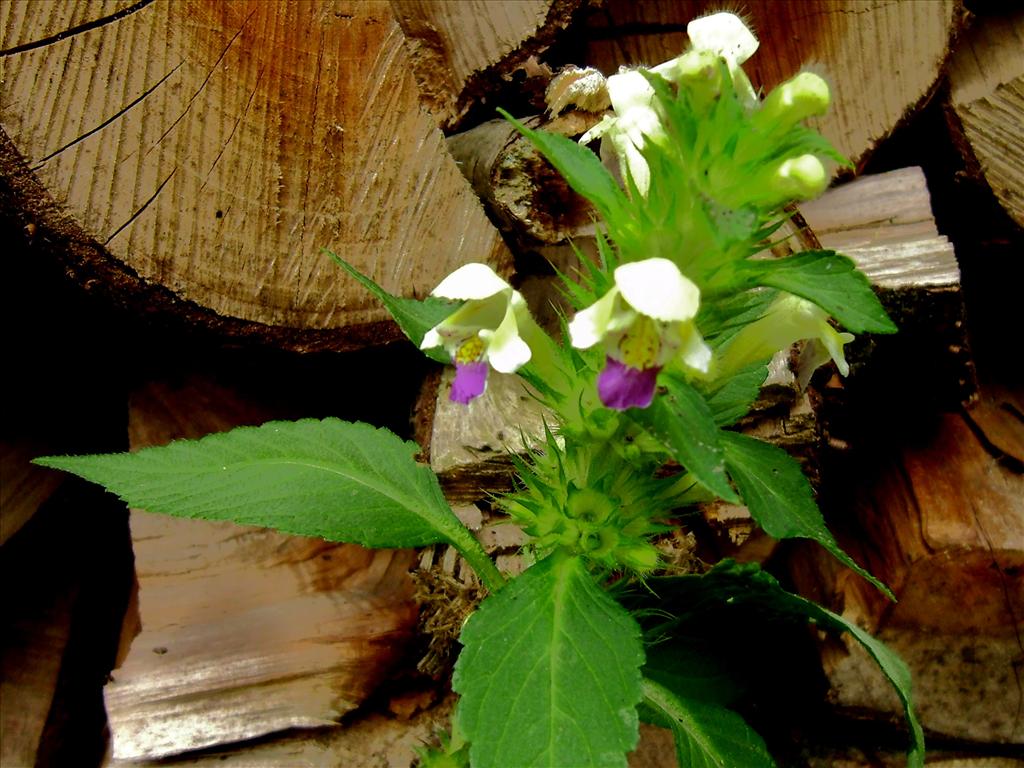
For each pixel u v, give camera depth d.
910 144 0.32
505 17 0.25
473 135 0.26
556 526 0.16
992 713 0.25
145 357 0.31
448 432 0.24
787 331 0.16
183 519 0.27
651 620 0.20
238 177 0.22
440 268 0.25
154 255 0.22
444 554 0.23
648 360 0.13
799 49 0.30
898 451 0.29
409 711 0.25
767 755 0.17
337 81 0.23
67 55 0.20
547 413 0.23
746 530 0.24
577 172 0.14
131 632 0.33
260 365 0.30
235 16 0.22
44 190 0.20
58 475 0.33
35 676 0.32
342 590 0.26
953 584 0.25
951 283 0.24
